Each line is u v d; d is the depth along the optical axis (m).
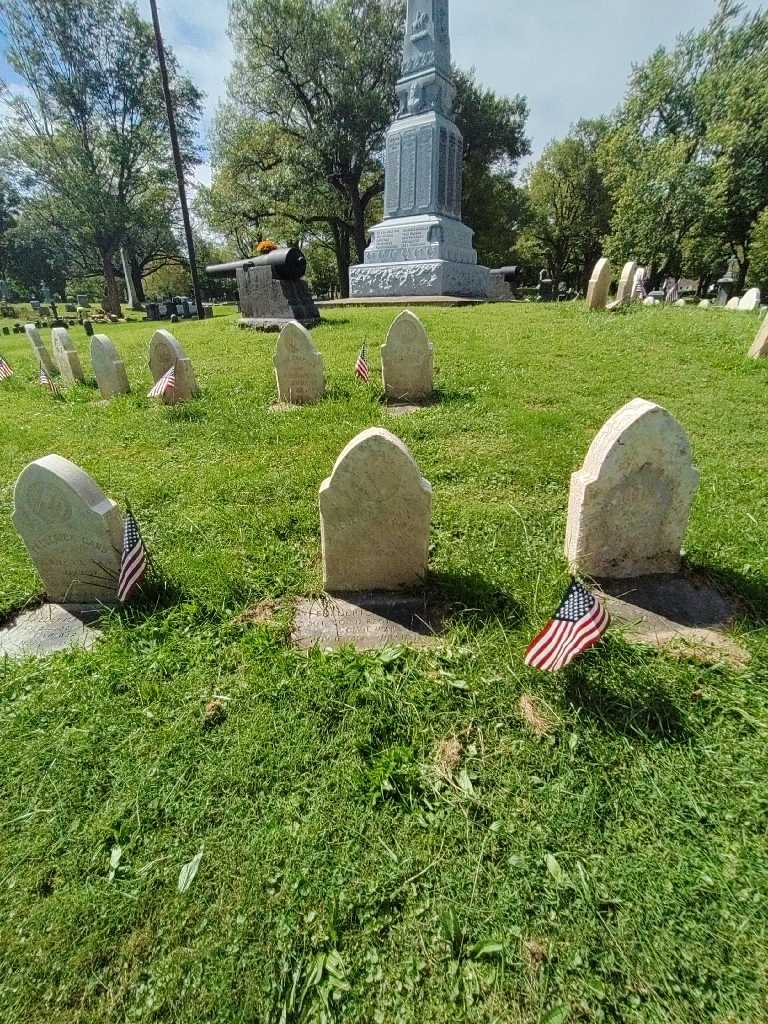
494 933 1.57
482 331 10.91
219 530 3.76
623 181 32.12
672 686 2.31
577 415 5.82
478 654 2.51
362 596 3.09
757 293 14.22
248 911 1.64
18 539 3.85
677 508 2.97
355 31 27.88
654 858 1.73
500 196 36.53
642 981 1.47
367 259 19.20
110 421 6.39
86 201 33.44
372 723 2.20
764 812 1.85
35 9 30.25
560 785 1.95
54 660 2.66
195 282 20.06
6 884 1.74
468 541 3.51
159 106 35.22
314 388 6.68
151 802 1.95
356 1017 1.42
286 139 30.14
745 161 28.27
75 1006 1.47
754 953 1.51
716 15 29.17
